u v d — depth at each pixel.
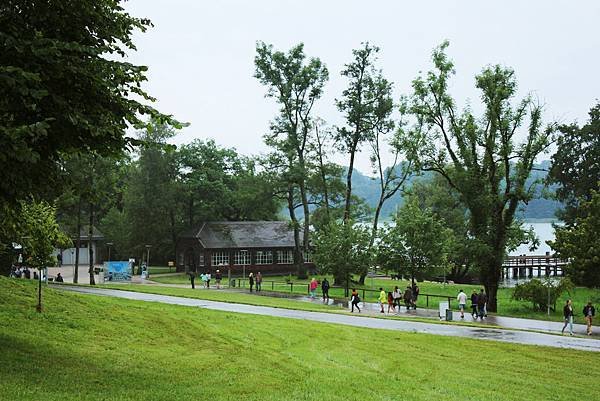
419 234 46.34
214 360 16.89
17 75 11.40
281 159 66.75
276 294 51.22
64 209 57.44
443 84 45.25
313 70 62.94
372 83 59.50
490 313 41.59
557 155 70.38
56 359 14.58
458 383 17.11
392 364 19.23
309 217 70.12
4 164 12.27
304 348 20.91
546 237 157.75
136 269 77.94
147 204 76.75
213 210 83.31
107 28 14.16
